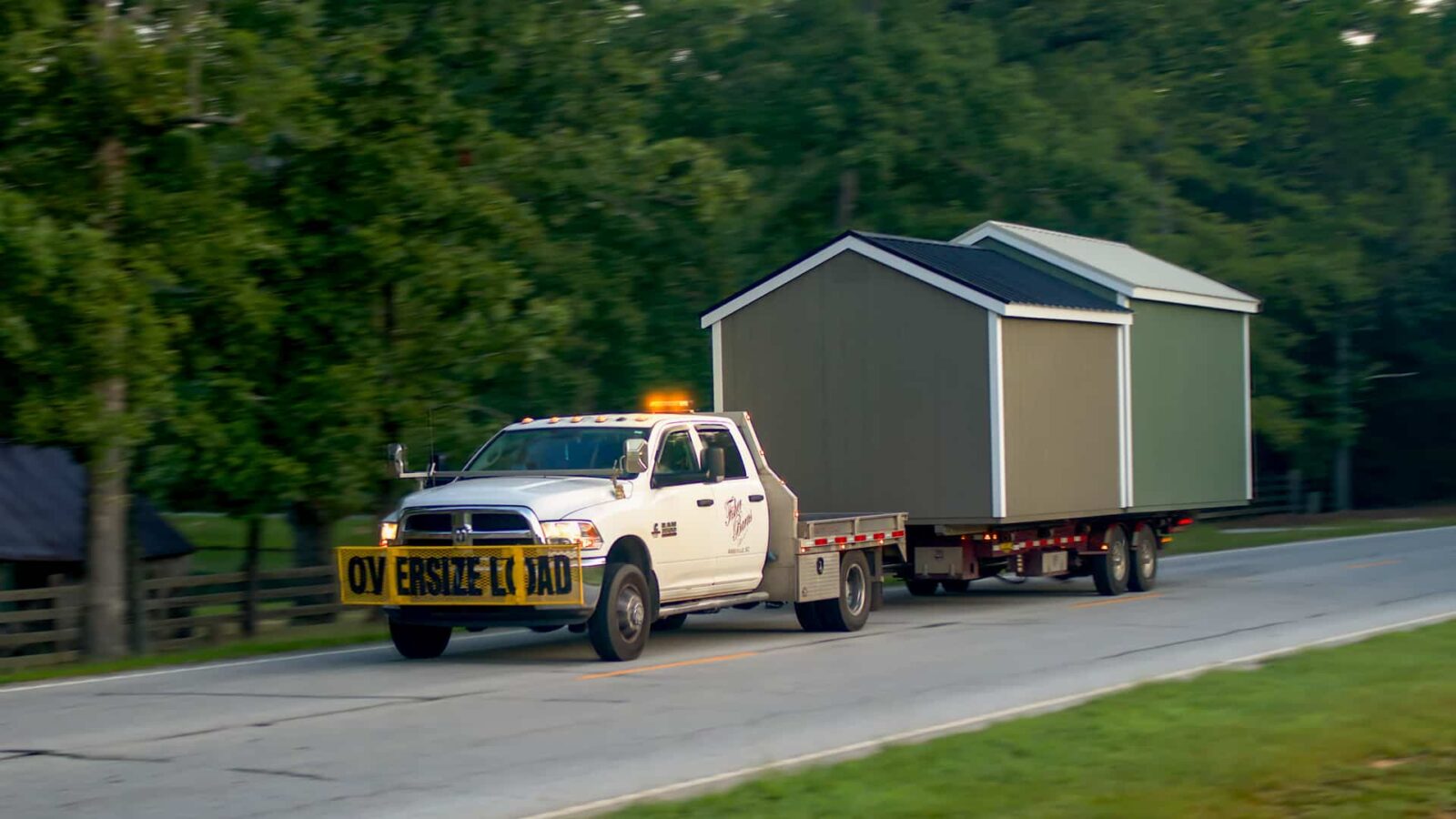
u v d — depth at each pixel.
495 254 22.48
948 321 19.64
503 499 13.88
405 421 19.77
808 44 34.34
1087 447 21.12
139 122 16.42
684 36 32.22
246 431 18.78
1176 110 43.97
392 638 14.80
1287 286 42.41
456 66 21.97
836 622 17.16
